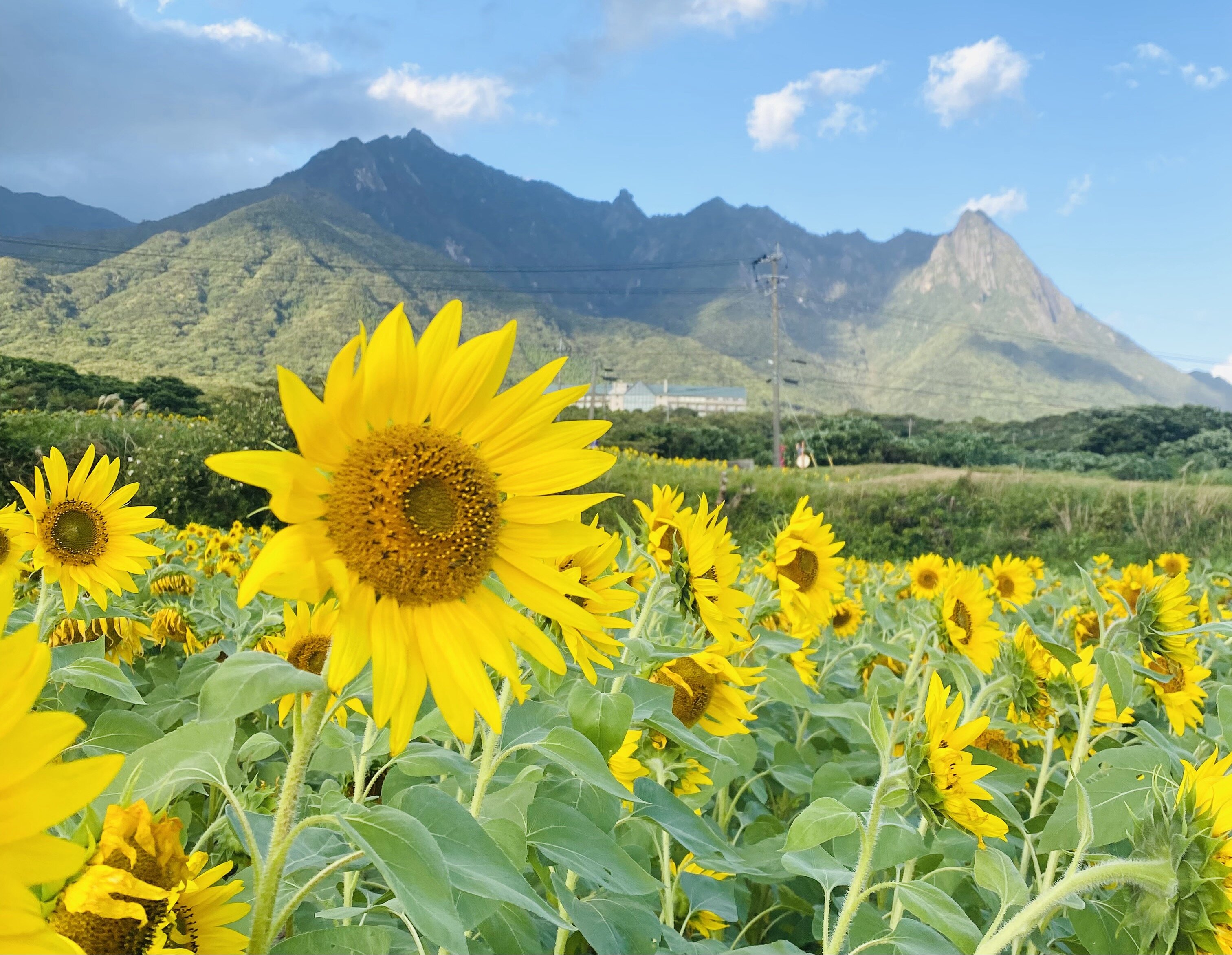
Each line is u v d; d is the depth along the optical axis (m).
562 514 1.88
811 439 68.94
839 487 36.44
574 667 2.78
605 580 2.60
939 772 2.29
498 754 2.31
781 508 34.94
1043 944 2.83
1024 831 2.96
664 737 3.31
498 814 2.24
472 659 1.68
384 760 2.59
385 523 1.65
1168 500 33.19
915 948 2.29
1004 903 2.32
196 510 24.88
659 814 2.70
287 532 1.55
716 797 4.38
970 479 37.28
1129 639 3.80
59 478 4.32
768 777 4.96
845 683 5.98
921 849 2.60
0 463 22.72
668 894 3.09
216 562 8.06
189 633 4.96
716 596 3.15
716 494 34.88
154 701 3.93
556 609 1.86
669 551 3.31
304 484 1.56
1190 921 1.89
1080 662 3.35
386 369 1.74
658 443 66.88
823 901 3.77
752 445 69.25
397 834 1.46
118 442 25.12
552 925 2.88
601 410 76.31
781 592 4.77
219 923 1.64
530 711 2.56
